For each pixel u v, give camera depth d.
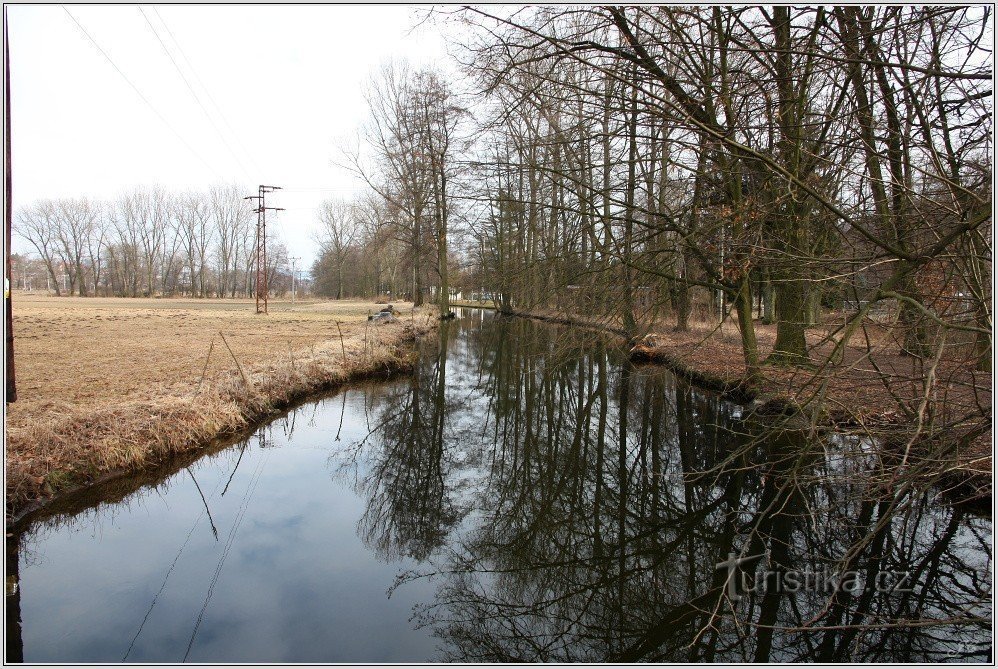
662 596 4.87
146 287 79.31
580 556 5.70
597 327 8.61
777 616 4.36
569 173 8.77
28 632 4.05
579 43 6.41
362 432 9.80
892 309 4.93
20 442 5.99
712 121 6.71
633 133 6.79
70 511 5.68
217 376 10.12
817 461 4.98
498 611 4.67
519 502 7.16
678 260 8.24
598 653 4.08
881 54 5.18
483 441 9.87
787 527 5.72
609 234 8.35
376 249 34.50
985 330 3.43
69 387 8.84
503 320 31.42
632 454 9.00
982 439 5.24
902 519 5.25
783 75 6.21
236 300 67.00
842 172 5.62
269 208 36.16
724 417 9.95
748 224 6.57
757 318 19.20
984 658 3.70
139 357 12.60
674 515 6.61
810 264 5.38
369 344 15.87
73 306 39.28
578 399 13.08
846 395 6.14
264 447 8.59
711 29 6.65
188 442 7.39
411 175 30.14
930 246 4.35
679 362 13.33
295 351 14.41
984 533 5.01
